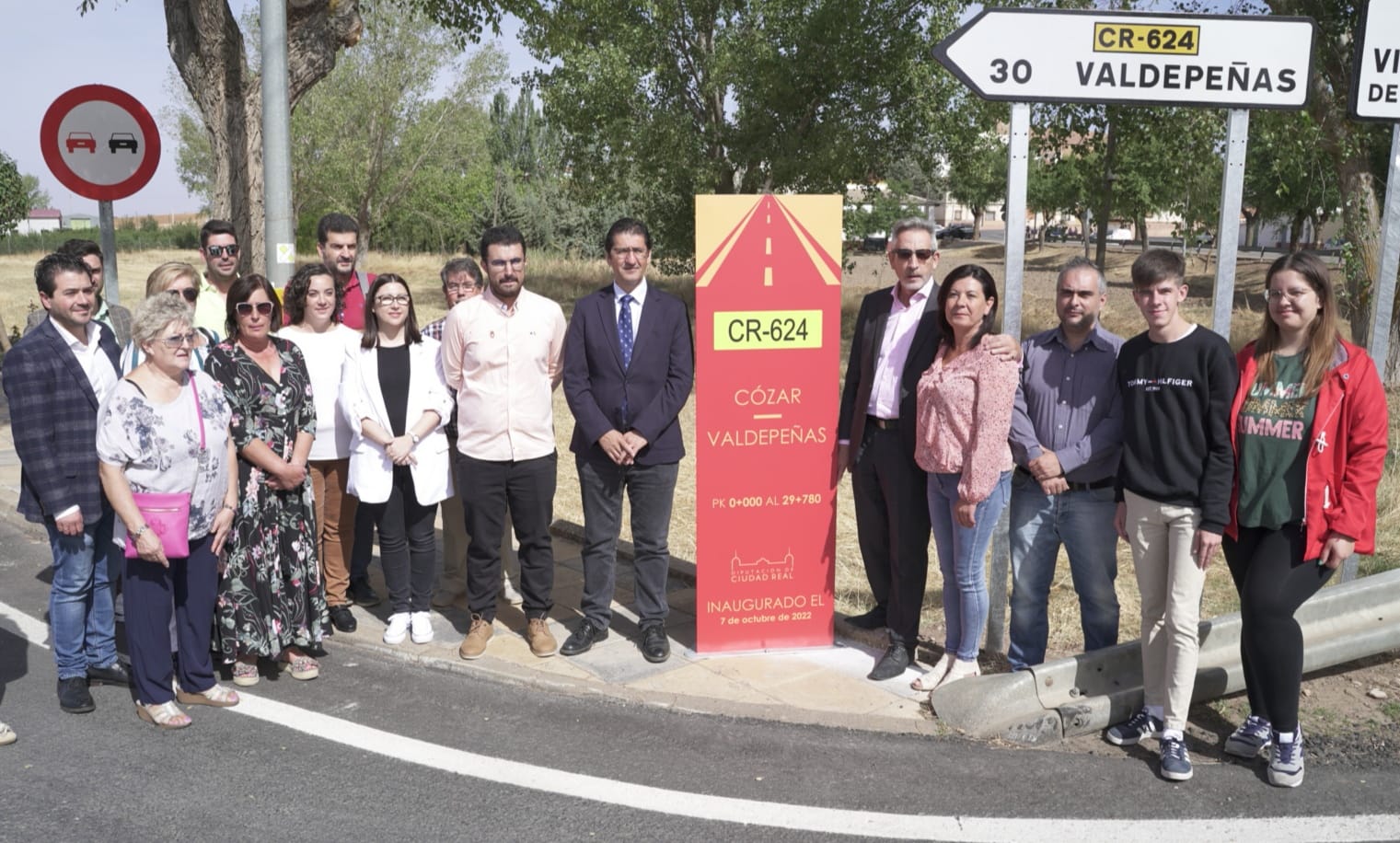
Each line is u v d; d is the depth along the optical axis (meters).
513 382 4.95
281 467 4.62
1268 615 3.87
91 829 3.44
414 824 3.48
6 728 4.10
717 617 5.06
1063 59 4.65
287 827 3.46
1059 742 4.16
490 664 4.89
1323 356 3.89
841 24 17.25
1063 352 4.37
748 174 19.27
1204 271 37.22
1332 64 11.38
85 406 4.43
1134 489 4.04
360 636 5.32
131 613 4.21
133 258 44.19
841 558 6.81
